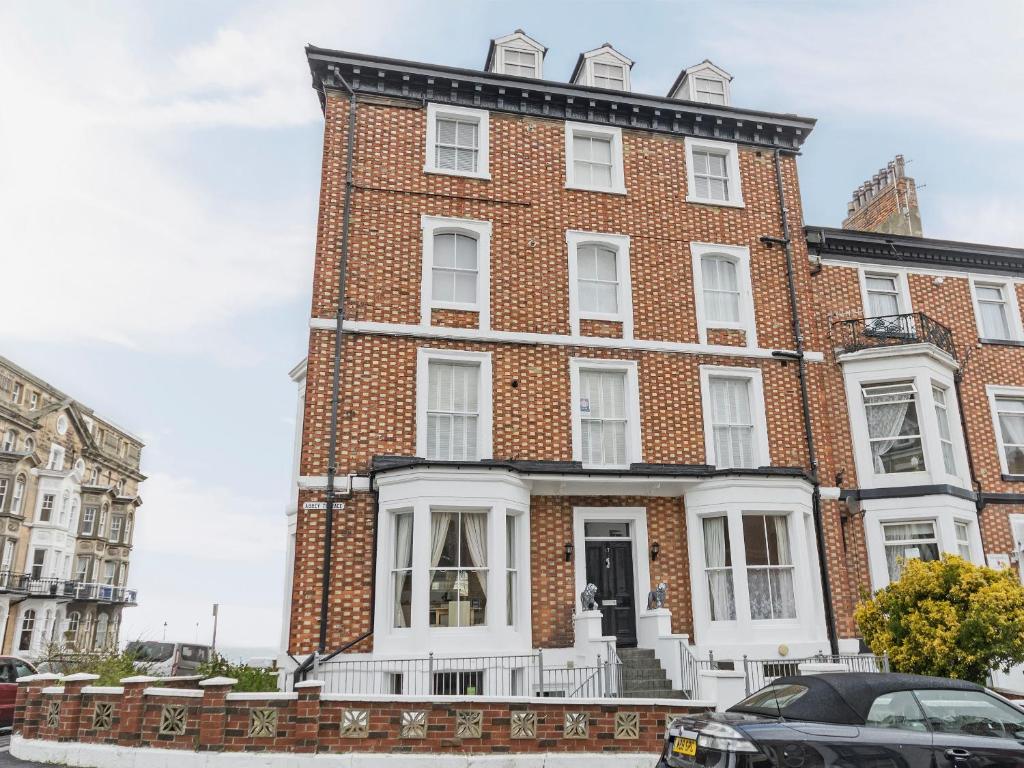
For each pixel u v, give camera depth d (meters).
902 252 20.09
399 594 13.91
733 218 18.47
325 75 16.78
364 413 14.93
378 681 13.14
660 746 9.56
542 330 16.42
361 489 14.46
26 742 9.60
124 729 9.26
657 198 18.09
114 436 58.62
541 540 15.12
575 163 18.09
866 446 17.86
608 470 15.21
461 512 14.26
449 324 15.95
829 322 18.95
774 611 15.49
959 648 11.52
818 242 19.20
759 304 17.98
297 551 13.97
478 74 17.23
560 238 17.12
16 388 45.72
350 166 16.20
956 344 19.86
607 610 15.31
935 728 6.81
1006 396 19.88
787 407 17.41
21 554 44.50
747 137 19.22
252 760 8.82
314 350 15.01
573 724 9.45
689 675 13.44
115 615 55.56
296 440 18.72
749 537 15.77
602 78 19.66
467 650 13.38
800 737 6.45
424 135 16.98
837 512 17.05
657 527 15.80
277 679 14.41
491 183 17.08
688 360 17.06
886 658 12.35
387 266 15.92
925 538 17.14
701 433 16.66
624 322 16.97
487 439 15.41
